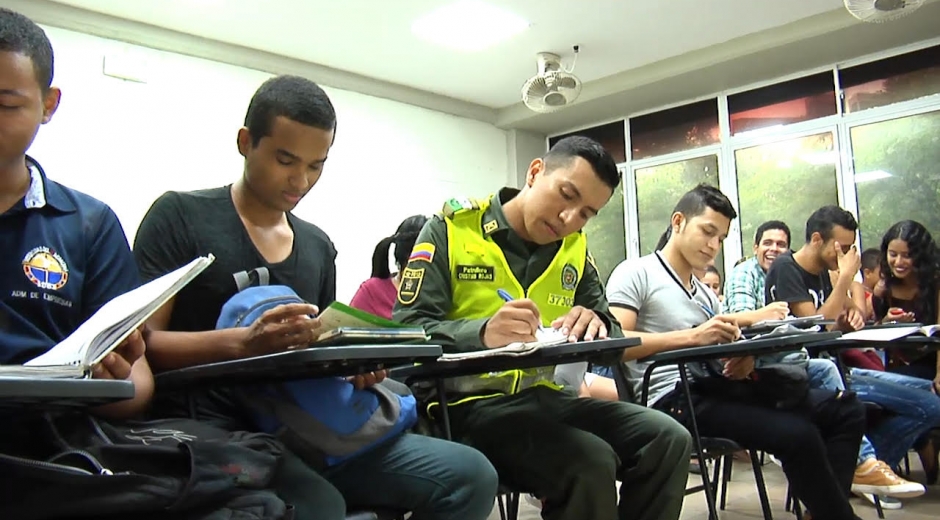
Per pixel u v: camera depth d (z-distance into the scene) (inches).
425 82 214.8
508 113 239.9
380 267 100.0
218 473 33.4
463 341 54.0
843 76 190.1
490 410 59.6
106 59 163.0
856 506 107.0
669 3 164.6
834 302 106.4
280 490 40.3
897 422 103.7
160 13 164.6
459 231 64.1
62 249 41.8
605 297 72.9
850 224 108.0
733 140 208.7
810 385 92.9
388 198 212.2
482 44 186.7
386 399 48.0
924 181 175.6
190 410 47.5
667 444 58.9
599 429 62.2
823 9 168.9
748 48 183.2
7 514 28.5
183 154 174.7
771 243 148.1
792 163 197.9
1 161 36.6
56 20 156.8
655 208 226.7
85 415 34.8
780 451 71.2
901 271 129.0
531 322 52.5
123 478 29.9
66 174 155.9
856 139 186.7
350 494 48.3
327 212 198.1
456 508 46.4
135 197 165.8
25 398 24.2
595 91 214.7
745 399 76.2
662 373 81.7
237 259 54.3
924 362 119.2
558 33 180.1
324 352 33.8
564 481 54.3
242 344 40.8
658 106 225.8
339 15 168.6
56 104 39.7
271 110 52.4
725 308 123.7
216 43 180.4
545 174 63.9
